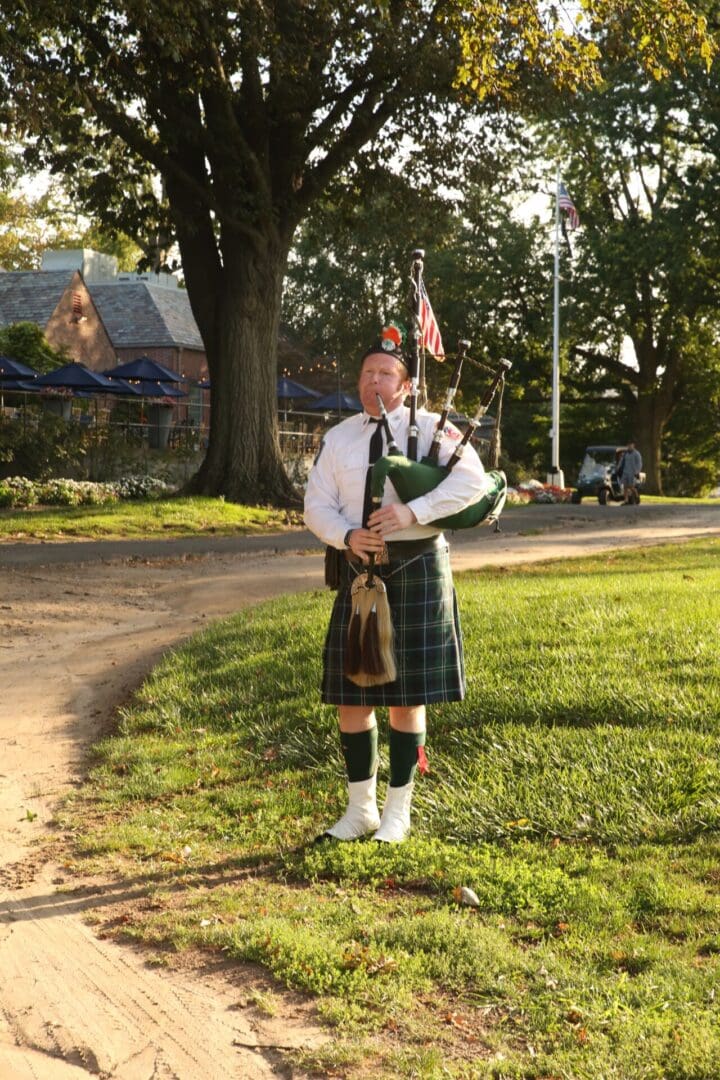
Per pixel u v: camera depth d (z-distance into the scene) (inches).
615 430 2089.1
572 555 586.6
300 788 194.9
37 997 121.3
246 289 846.5
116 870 160.9
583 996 114.7
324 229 1040.2
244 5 660.1
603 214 1721.2
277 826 175.9
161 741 231.8
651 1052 102.8
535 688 223.6
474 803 173.6
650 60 546.3
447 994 117.8
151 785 200.7
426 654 158.9
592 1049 104.2
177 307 1865.2
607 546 653.9
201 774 207.5
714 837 156.8
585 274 1660.9
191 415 1768.0
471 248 1737.2
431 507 153.4
